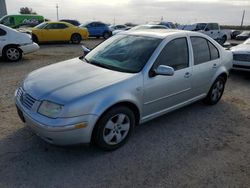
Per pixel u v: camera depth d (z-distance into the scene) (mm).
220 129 4219
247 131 4195
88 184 2768
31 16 22047
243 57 7613
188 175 2990
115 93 3123
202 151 3516
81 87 3055
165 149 3520
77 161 3152
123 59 3781
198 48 4461
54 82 3211
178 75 3977
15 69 7973
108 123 3209
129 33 4383
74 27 17078
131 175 2943
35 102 2998
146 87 3496
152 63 3596
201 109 5039
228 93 6195
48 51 12711
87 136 2986
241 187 2842
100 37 23484
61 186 2721
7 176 2828
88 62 4008
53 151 3328
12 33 9211
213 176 2998
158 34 4090
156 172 3016
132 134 3883
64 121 2809
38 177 2838
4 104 4824
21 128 3887
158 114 3928
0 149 3314
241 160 3352
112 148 3375
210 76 4781
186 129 4156
